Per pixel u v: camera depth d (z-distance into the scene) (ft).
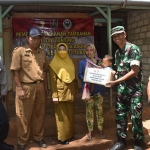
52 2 13.75
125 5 14.60
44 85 13.15
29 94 12.30
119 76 12.71
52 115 15.44
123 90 12.61
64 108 13.21
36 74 12.30
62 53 12.87
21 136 12.71
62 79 12.76
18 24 20.81
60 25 21.56
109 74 12.56
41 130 13.30
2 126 11.85
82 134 14.84
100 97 13.64
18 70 12.21
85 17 22.09
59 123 13.26
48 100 19.45
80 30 21.91
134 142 13.43
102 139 13.92
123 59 12.34
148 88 10.58
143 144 13.83
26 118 12.53
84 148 13.24
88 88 13.16
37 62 12.42
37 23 21.09
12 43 21.12
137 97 12.37
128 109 13.05
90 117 13.71
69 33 21.79
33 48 12.37
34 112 13.08
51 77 12.89
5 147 12.53
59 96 12.87
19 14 21.17
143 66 20.26
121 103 12.91
